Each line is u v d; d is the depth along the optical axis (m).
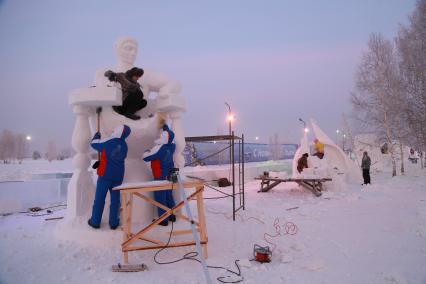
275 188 15.48
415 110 20.44
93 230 5.44
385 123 21.80
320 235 6.22
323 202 10.76
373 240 5.80
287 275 4.14
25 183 10.02
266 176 14.30
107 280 3.97
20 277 4.06
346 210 9.05
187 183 4.61
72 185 6.03
